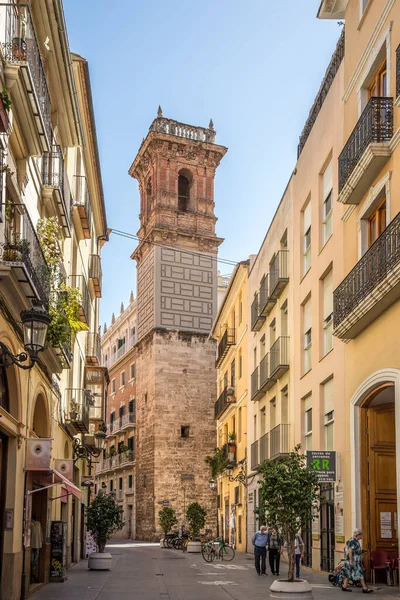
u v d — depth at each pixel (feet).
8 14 38.65
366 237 58.29
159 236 177.78
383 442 57.93
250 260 121.90
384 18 53.98
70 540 84.38
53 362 57.67
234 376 135.95
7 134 37.50
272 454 91.76
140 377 183.73
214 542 104.37
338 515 61.41
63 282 59.26
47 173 56.29
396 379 48.34
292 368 84.84
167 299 175.83
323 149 72.74
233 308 138.72
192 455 170.19
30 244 42.14
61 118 64.90
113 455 203.82
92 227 108.58
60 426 73.67
